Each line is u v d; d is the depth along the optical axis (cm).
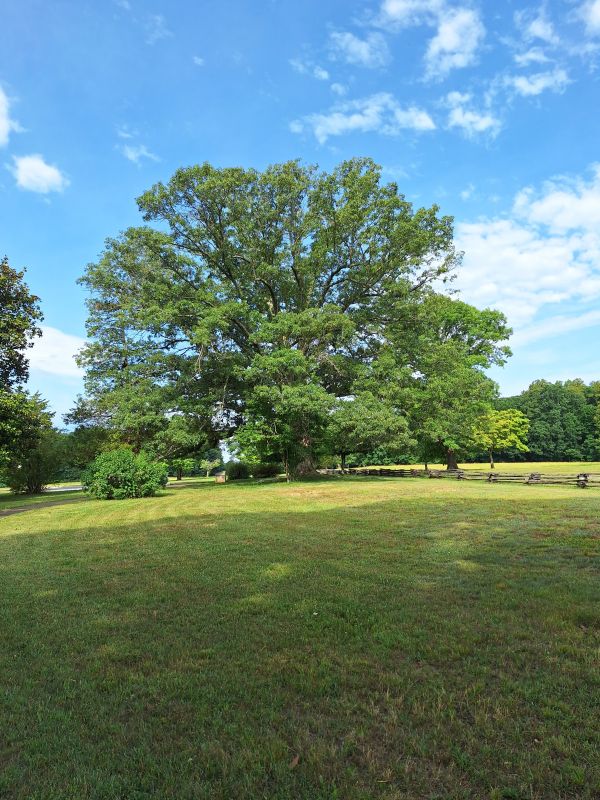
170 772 292
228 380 3034
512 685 379
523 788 271
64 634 512
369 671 412
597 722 328
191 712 358
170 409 2806
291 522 1255
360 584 659
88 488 2194
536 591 605
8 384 2534
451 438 3428
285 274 3122
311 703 365
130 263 3114
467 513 1319
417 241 2816
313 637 486
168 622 542
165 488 2808
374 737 323
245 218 2947
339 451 3672
